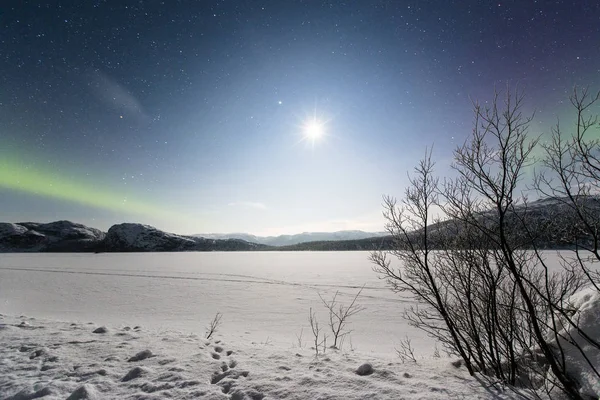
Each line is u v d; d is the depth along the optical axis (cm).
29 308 1705
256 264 5269
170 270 4312
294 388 279
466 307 363
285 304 1836
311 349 537
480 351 326
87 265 5359
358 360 375
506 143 275
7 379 312
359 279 2945
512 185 273
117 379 314
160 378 312
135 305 1830
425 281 375
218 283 2883
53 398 263
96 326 597
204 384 297
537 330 253
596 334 269
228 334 1070
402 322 1324
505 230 312
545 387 256
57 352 396
